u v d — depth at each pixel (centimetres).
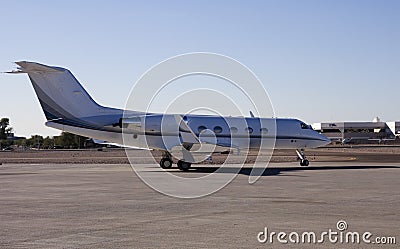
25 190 2022
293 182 2378
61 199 1722
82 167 3703
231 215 1362
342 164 3994
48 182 2397
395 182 2359
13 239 1052
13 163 4359
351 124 13450
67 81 3195
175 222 1250
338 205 1556
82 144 11706
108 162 4469
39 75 3158
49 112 3197
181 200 1694
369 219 1289
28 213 1400
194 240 1039
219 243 1012
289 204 1584
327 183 2317
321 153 6700
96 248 970
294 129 3762
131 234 1101
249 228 1168
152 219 1297
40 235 1091
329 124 13475
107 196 1812
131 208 1502
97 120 3234
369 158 5091
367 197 1762
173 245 994
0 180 2514
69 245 996
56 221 1267
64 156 6041
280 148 3769
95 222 1252
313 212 1412
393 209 1468
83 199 1720
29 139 14350
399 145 11038
